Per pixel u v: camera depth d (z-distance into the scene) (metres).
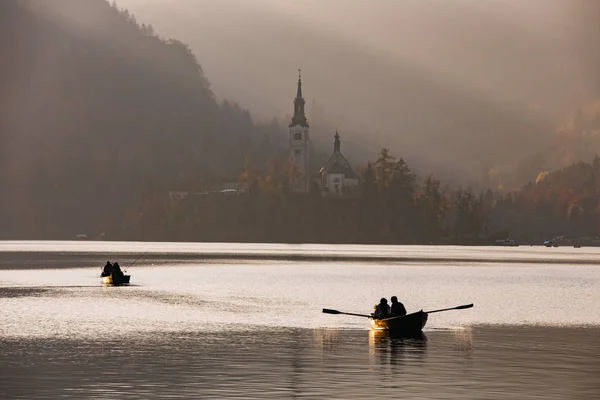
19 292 159.00
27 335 93.12
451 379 66.69
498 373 69.44
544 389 62.56
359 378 67.12
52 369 70.81
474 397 59.44
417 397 59.56
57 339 89.75
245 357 77.88
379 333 96.75
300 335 94.19
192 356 78.12
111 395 60.16
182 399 58.72
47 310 122.69
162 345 85.44
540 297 155.38
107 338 90.75
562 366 73.06
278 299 146.50
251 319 111.62
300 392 61.34
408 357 78.31
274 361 75.69
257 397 59.59
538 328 102.69
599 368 71.75
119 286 179.88
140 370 70.69
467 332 98.12
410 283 197.50
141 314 117.56
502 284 195.38
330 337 92.56
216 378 66.94
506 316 118.56
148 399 58.75
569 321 111.31
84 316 114.06
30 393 60.78
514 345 86.44
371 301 143.38
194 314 118.06
